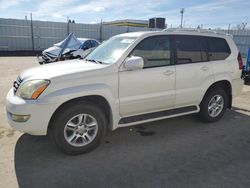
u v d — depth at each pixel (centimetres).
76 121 364
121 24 3644
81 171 330
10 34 2411
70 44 1336
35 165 342
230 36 529
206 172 329
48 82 334
